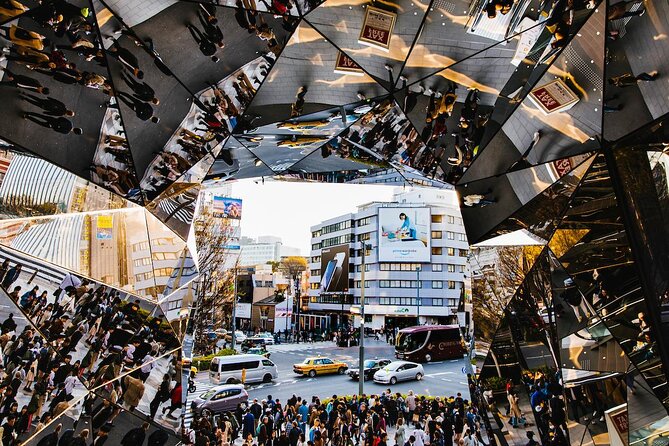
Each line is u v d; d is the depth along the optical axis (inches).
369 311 2620.6
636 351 184.7
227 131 246.2
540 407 250.8
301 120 245.1
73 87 152.4
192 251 297.9
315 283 3299.7
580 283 213.3
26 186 147.6
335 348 1934.1
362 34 181.2
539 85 188.7
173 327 269.6
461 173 282.8
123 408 220.4
